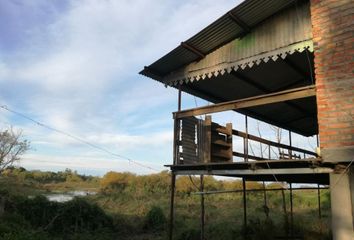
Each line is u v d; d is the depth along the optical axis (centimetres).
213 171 838
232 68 859
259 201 3450
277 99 752
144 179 4334
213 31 830
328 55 662
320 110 653
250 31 848
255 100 784
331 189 627
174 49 880
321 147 639
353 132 607
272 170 731
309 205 3064
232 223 2056
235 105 822
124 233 1961
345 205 602
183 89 1000
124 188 4306
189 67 946
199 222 2205
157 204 3052
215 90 1068
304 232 1404
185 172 896
